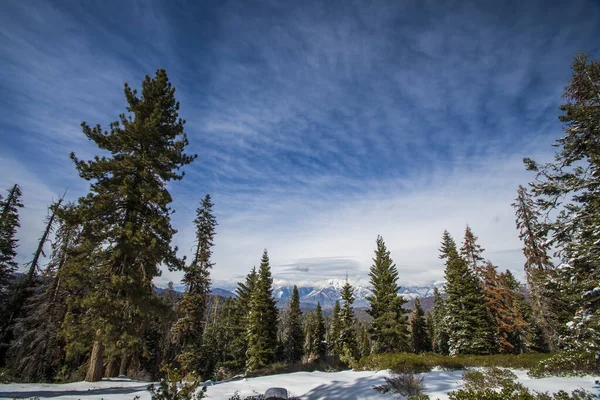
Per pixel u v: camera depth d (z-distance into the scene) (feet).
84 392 38.11
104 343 45.60
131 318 49.03
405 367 50.34
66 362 76.48
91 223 48.47
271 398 35.53
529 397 21.27
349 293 142.20
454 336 99.30
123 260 50.83
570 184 36.09
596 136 35.58
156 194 53.31
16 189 93.45
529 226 82.02
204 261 96.07
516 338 105.50
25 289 84.53
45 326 73.26
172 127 59.72
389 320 107.96
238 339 134.82
